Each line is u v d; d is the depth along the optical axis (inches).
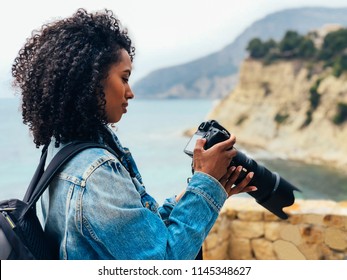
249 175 50.3
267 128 2011.6
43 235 45.4
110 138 49.4
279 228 129.3
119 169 44.6
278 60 2170.3
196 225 44.8
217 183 46.4
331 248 123.3
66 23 46.7
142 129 3400.6
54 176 44.3
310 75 2060.8
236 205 137.3
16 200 46.7
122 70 46.7
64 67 44.4
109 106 46.6
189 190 46.1
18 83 50.0
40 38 47.7
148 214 44.3
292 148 1859.0
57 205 43.9
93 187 42.0
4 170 1823.3
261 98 2134.6
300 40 2212.1
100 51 45.3
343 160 1665.8
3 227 43.0
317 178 1530.5
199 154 47.6
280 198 54.4
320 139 1813.5
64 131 45.6
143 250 42.2
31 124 48.4
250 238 133.3
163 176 1683.1
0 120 4589.1
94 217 41.4
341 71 1902.1
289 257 128.0
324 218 123.9
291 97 2039.9
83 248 43.0
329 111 1839.3
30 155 2231.8
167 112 6181.1
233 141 48.0
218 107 2287.2
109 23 47.7
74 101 44.9
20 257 42.4
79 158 43.7
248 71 2219.5
